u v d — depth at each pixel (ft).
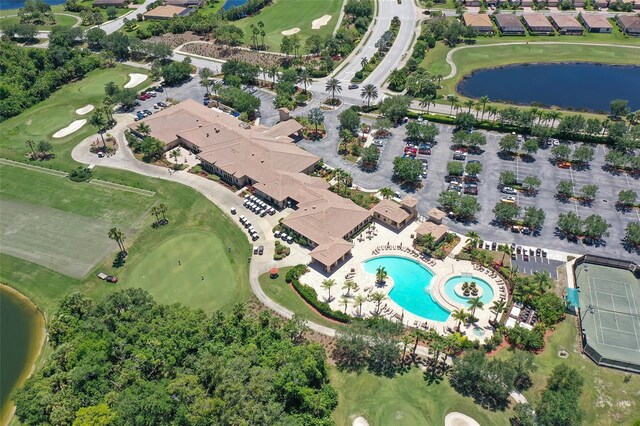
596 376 373.81
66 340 389.60
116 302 411.95
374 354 379.35
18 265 494.18
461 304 434.30
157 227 534.37
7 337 427.74
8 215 559.38
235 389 328.08
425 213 541.34
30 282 475.72
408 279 465.88
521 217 529.04
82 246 513.45
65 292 462.19
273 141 638.94
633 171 590.14
